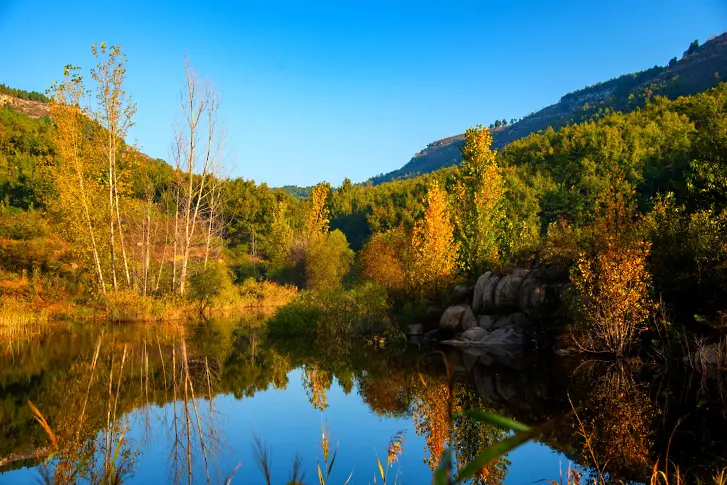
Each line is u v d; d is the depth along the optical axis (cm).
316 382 1209
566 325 1638
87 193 2647
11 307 2312
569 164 7588
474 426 812
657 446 684
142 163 2994
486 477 603
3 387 1128
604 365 1311
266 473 172
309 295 2314
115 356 1553
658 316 1387
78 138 2642
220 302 3222
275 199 7019
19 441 752
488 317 1939
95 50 2538
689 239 1366
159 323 2503
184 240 3428
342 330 2120
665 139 7162
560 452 686
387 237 3303
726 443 677
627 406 894
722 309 1228
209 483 584
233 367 1409
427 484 575
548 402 950
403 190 9344
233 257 5703
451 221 2677
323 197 4922
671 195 1622
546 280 1891
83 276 2947
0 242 3319
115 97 2609
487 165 2594
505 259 2455
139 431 809
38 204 5044
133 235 3275
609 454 664
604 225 1559
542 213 6462
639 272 1345
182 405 983
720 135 1581
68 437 773
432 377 1252
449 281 2341
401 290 2492
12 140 6312
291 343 1908
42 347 1703
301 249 4778
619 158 6812
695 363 1124
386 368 1395
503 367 1369
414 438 770
